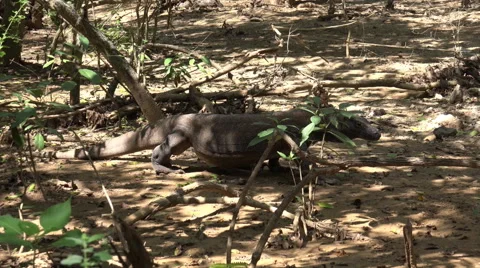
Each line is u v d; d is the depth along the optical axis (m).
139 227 7.18
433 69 13.73
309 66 15.34
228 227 7.18
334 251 6.61
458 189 8.42
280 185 8.55
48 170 8.96
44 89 11.79
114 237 6.70
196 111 11.16
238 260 6.31
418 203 7.92
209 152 8.78
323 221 7.33
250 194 8.18
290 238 6.83
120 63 9.66
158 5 14.55
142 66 11.27
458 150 9.97
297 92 13.04
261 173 9.06
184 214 7.56
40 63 15.58
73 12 9.36
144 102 9.77
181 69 11.21
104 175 8.87
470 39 18.69
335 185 8.52
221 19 21.11
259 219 7.43
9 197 7.94
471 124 11.19
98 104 10.91
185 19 21.20
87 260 3.39
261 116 8.77
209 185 7.04
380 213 7.61
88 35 9.49
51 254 6.23
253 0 23.62
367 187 8.45
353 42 17.98
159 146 8.99
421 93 13.02
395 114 11.76
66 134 10.52
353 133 8.99
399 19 21.31
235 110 11.19
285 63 15.62
